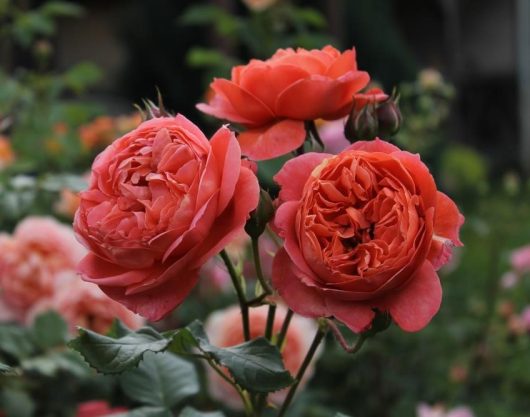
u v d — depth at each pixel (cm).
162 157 77
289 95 86
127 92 565
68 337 115
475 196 325
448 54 783
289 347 117
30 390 121
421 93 211
